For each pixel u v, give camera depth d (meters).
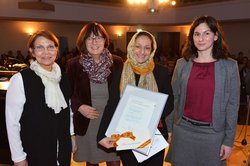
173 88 1.86
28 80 1.55
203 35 1.62
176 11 11.35
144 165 1.76
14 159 1.57
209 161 1.71
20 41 10.93
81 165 2.98
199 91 1.68
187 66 1.76
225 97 1.65
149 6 7.07
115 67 2.12
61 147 1.70
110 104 1.67
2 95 2.66
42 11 9.84
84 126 2.09
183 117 1.78
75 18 10.61
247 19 8.75
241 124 4.77
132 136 1.55
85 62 2.02
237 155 3.40
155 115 1.55
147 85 1.67
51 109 1.62
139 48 1.62
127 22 12.03
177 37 12.73
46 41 1.57
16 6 9.34
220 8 9.58
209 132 1.69
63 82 1.76
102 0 11.29
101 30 1.96
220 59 1.67
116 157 2.23
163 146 1.62
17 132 1.56
